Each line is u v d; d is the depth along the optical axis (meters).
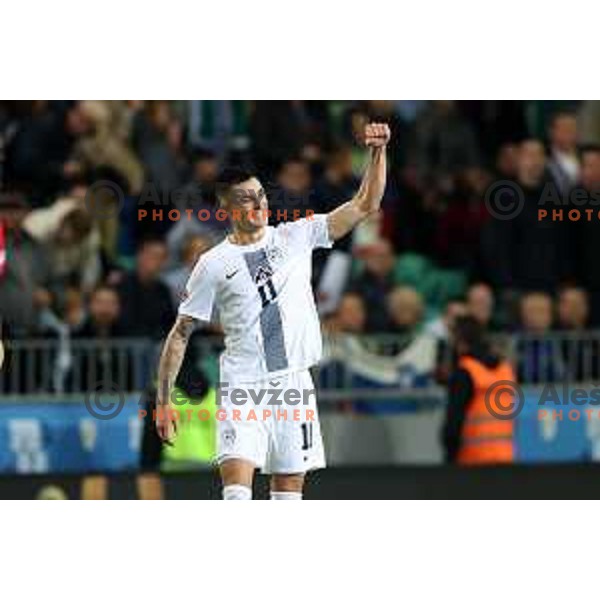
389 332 37.12
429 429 35.50
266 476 34.25
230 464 23.88
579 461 35.25
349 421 35.41
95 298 36.81
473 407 34.38
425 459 35.34
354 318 36.84
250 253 24.00
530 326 37.62
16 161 38.72
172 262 37.47
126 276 37.00
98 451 34.62
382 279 37.69
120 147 38.66
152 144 38.84
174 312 36.94
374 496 35.22
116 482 34.50
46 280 36.94
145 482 34.47
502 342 36.59
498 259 38.88
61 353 35.97
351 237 38.28
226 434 23.97
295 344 24.06
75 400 34.88
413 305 37.25
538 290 38.72
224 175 24.08
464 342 34.41
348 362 36.25
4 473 34.59
